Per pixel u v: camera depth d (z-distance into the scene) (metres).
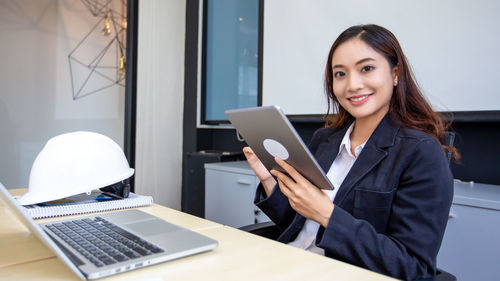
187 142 3.31
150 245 0.63
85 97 3.62
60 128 3.49
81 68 3.59
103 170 0.98
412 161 0.88
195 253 0.64
